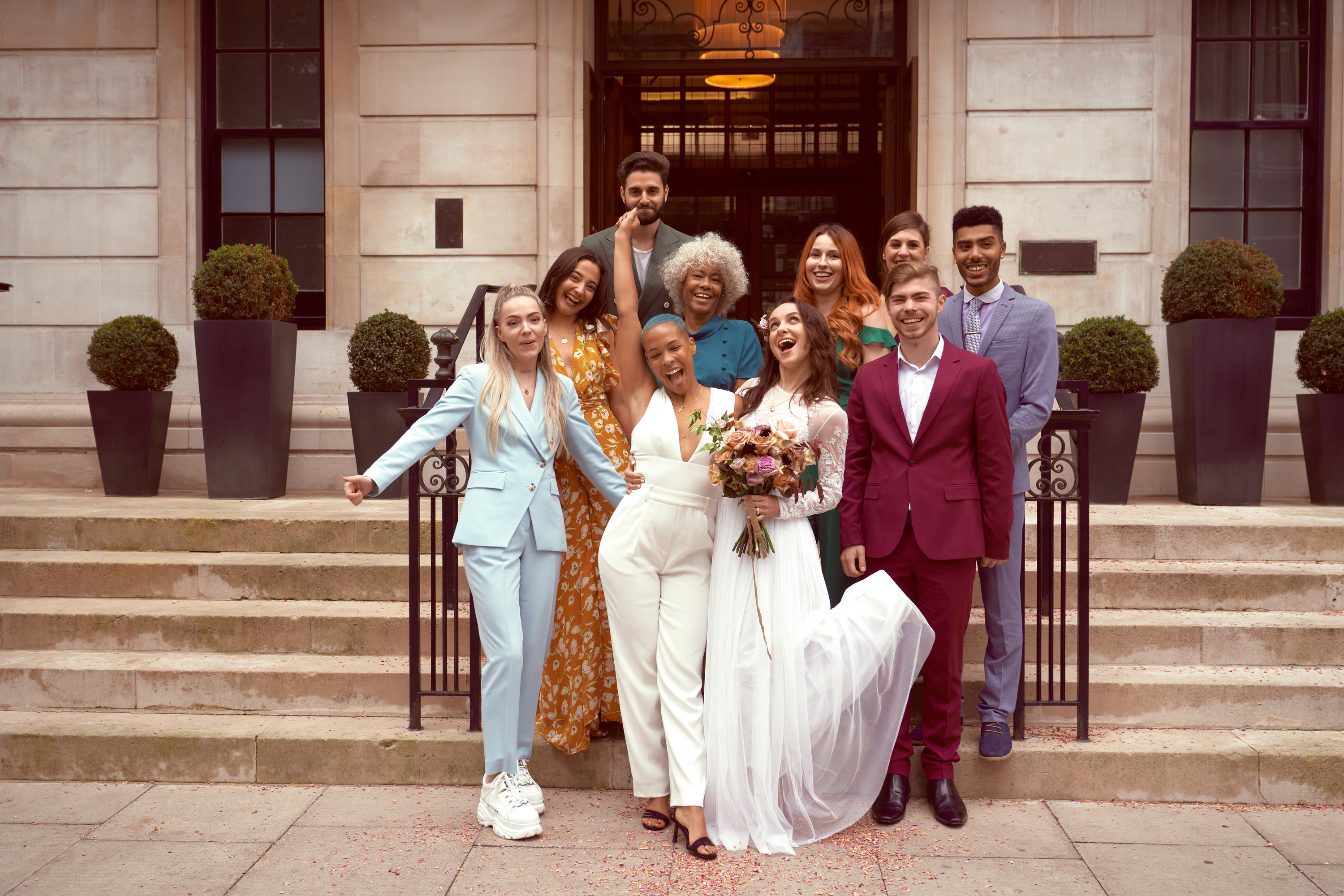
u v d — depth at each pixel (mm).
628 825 3172
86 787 3457
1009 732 3361
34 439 6500
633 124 8336
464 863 2889
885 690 3090
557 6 6664
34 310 6879
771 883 2777
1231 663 3920
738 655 3086
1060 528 4539
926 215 6633
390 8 6711
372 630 4051
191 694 3811
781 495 2971
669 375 3100
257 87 6988
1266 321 5414
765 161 8328
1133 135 6488
